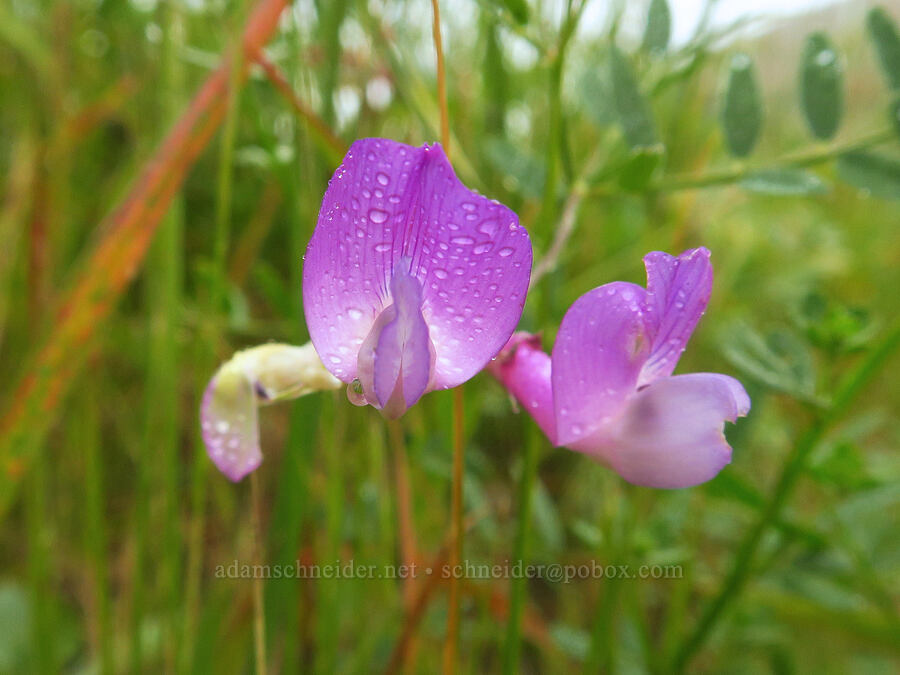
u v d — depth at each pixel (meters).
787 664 0.13
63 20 0.14
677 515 0.12
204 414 0.06
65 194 0.14
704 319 0.18
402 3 0.12
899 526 0.13
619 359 0.06
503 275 0.05
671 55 0.11
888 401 0.20
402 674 0.11
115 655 0.13
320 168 0.10
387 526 0.12
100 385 0.15
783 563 0.12
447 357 0.06
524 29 0.09
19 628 0.14
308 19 0.10
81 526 0.15
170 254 0.10
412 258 0.05
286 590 0.10
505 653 0.09
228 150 0.09
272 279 0.11
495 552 0.13
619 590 0.11
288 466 0.10
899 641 0.12
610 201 0.16
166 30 0.10
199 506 0.11
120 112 0.16
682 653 0.11
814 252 0.23
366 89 0.11
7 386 0.13
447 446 0.11
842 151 0.10
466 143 0.13
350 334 0.06
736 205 0.19
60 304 0.09
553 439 0.07
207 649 0.11
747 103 0.10
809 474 0.10
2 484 0.10
